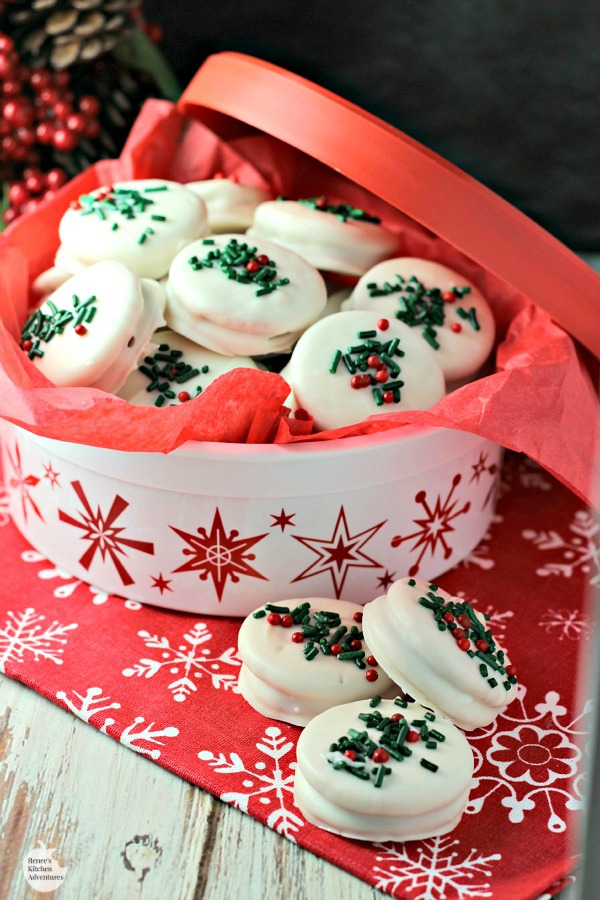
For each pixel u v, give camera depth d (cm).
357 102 60
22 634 42
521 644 42
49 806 36
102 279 43
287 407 42
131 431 38
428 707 38
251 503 40
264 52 60
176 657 41
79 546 43
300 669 38
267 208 48
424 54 59
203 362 44
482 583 45
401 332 43
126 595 43
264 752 38
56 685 40
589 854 29
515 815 36
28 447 43
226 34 59
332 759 35
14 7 51
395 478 41
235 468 39
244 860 35
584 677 40
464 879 34
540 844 35
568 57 58
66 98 51
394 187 44
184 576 42
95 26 50
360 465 40
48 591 44
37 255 48
